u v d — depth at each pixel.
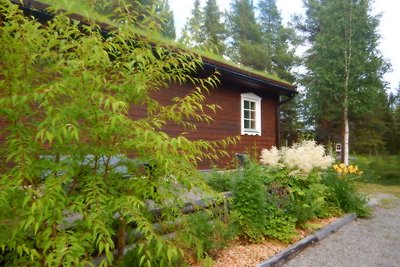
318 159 5.47
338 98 16.38
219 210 4.05
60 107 1.87
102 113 1.92
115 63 2.30
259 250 3.82
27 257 1.89
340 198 5.94
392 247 4.23
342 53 16.19
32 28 1.94
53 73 2.11
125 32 2.24
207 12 34.47
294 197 5.04
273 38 34.34
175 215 2.55
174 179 2.29
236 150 9.30
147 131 1.88
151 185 2.20
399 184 11.15
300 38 30.14
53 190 1.73
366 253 4.00
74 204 1.85
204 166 8.16
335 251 4.07
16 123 2.00
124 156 2.31
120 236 2.59
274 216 4.46
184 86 7.75
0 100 1.72
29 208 1.71
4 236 1.77
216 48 2.64
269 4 37.38
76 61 1.90
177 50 2.55
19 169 1.81
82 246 1.79
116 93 2.27
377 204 7.38
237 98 9.48
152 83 2.48
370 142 22.00
